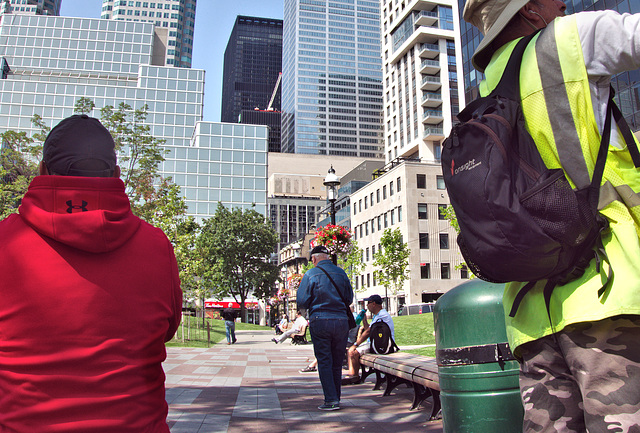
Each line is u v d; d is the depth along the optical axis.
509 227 1.40
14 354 1.46
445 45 76.94
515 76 1.57
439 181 55.16
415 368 5.25
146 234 1.78
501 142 1.50
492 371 2.60
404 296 53.25
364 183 74.88
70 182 1.63
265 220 54.34
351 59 191.12
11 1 160.75
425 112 75.62
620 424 1.27
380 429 4.60
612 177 1.41
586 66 1.42
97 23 103.12
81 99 18.80
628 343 1.30
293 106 185.50
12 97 82.06
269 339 27.34
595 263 1.38
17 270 1.51
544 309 1.48
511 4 1.70
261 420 5.09
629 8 26.16
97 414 1.43
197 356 14.12
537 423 1.53
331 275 5.69
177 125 87.94
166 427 1.69
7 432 1.42
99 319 1.52
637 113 24.91
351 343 9.15
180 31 167.62
